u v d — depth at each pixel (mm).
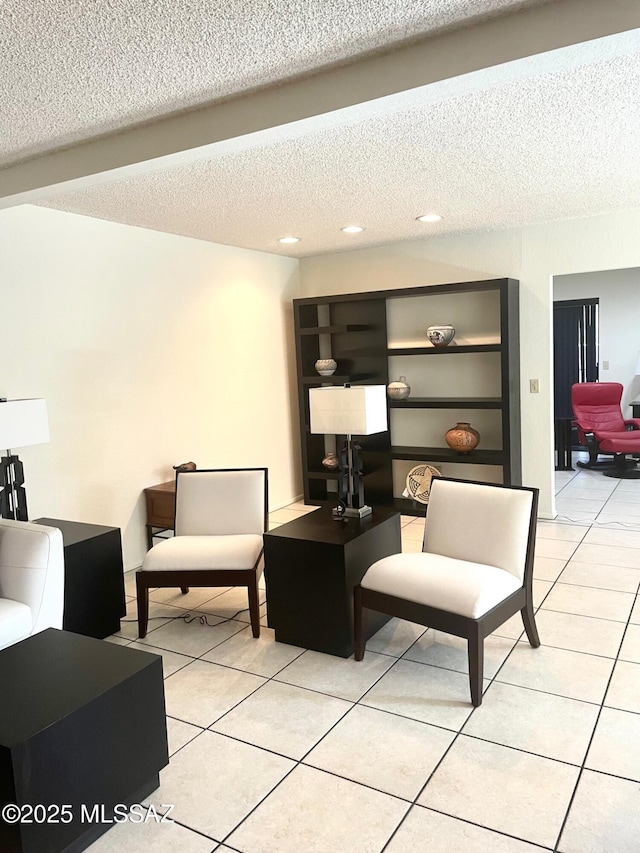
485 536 2932
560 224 4793
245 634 3301
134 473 4371
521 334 5066
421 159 3084
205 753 2295
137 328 4371
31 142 2566
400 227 4758
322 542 2979
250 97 2230
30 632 2670
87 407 4023
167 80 2068
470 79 1906
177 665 2979
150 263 4461
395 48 1949
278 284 5801
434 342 5266
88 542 3199
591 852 1773
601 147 3014
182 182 3291
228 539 3445
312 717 2500
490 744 2277
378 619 3264
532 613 2945
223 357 5160
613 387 7059
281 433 5914
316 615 3047
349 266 5773
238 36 1809
